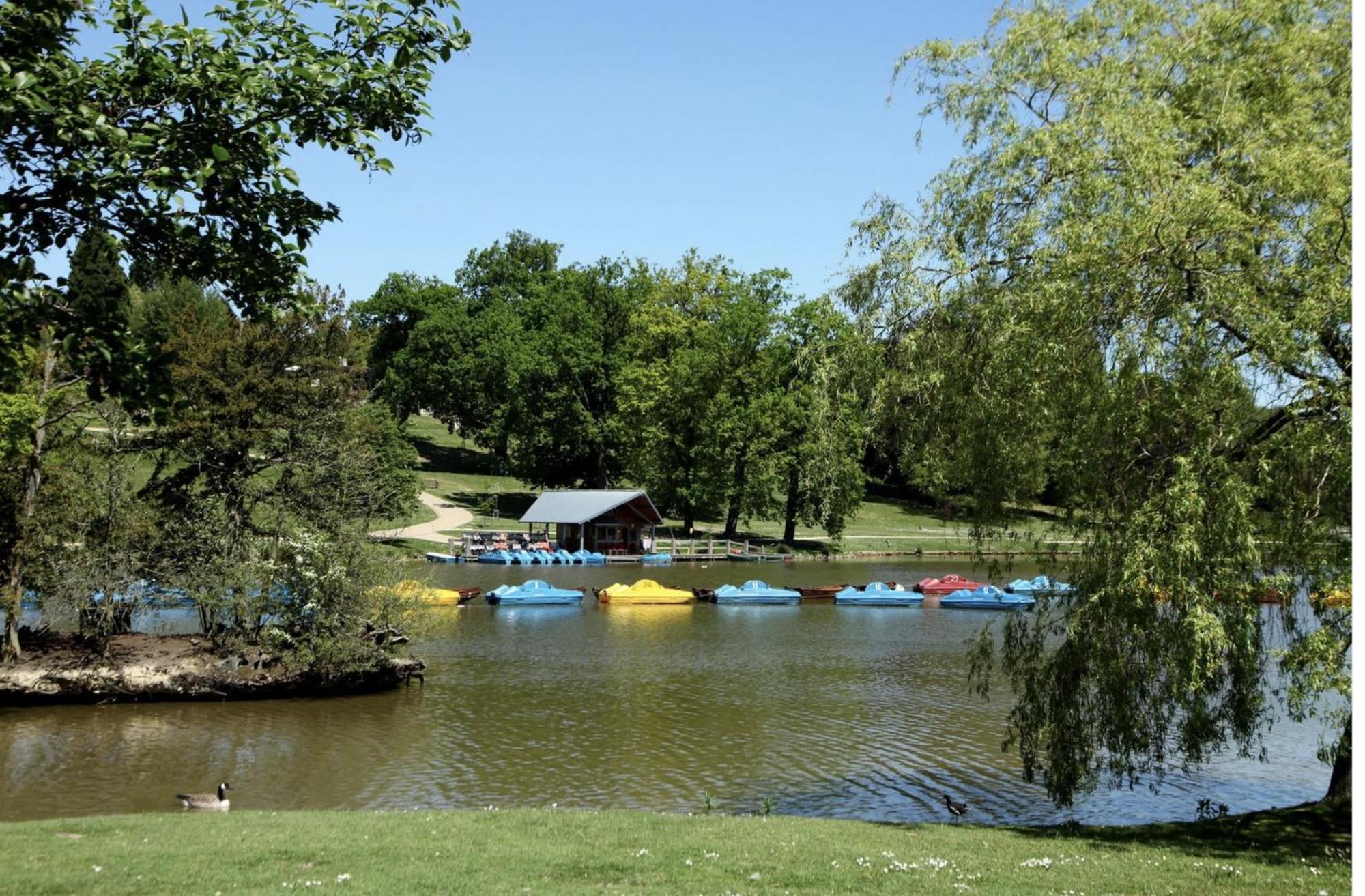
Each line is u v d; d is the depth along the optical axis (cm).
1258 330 1348
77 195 924
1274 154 1398
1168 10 1761
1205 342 1398
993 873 1255
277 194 1035
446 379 10062
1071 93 1730
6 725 2580
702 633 4394
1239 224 1380
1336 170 1318
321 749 2388
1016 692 1806
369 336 3731
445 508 9106
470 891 1123
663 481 8519
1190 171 1498
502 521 8762
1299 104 1485
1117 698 1564
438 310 10419
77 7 927
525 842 1420
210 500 3206
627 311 9831
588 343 9325
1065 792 1703
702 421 8131
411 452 7550
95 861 1253
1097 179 1541
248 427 3294
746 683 3241
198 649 3006
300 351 3441
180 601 3088
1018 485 1658
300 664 2958
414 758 2319
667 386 8250
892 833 1573
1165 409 1439
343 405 3528
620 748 2427
